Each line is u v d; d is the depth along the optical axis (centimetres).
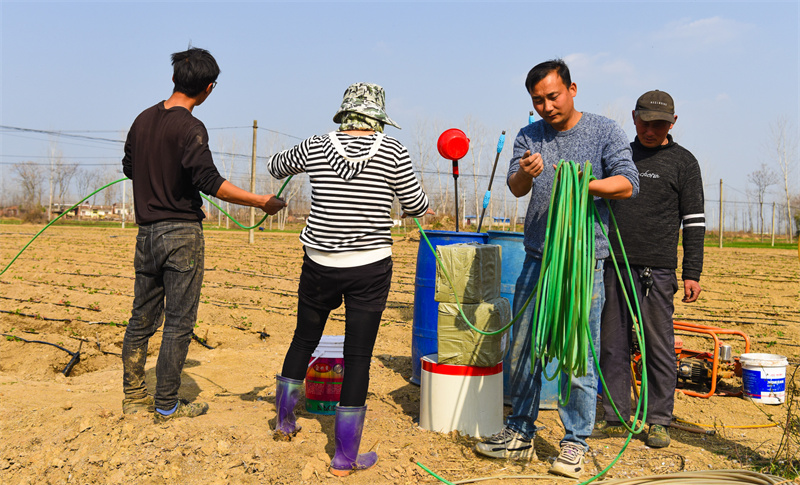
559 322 290
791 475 304
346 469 304
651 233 367
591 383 314
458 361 364
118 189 9862
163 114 335
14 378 468
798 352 669
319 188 300
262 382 468
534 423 366
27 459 315
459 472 314
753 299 1168
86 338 641
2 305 789
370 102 306
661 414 360
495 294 385
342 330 726
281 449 318
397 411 409
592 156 313
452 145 396
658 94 368
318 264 302
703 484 289
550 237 301
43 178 8569
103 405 376
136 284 349
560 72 305
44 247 1984
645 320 367
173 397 345
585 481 299
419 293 457
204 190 330
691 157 378
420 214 329
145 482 303
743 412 426
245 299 941
